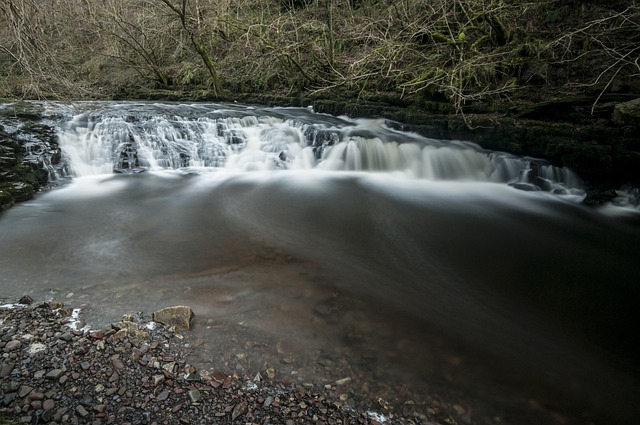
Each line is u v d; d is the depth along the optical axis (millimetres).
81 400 2426
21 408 2342
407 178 7711
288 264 4492
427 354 3121
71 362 2725
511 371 3006
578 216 6051
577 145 6328
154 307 3521
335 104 10336
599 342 3426
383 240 5266
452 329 3477
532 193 6816
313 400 2568
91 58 15828
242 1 13805
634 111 5969
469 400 2693
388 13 10594
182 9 11258
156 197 6684
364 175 7891
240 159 8422
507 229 5676
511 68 8469
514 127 7168
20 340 2930
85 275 4113
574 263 4789
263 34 11672
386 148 7969
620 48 7285
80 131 7957
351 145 8148
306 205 6426
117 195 6738
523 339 3416
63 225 5438
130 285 3928
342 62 11477
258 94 12453
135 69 15047
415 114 8648
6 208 5898
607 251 5086
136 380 2617
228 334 3178
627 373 3074
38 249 4703
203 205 6359
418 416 2521
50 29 10609
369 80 10539
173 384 2611
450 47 9234
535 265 4723
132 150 8070
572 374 3029
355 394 2654
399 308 3744
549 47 8023
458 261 4785
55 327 3133
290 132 8898
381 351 3109
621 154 5938
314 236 5309
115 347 2900
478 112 8164
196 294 3779
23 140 7305
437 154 7637
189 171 8156
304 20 12727
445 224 5820
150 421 2316
